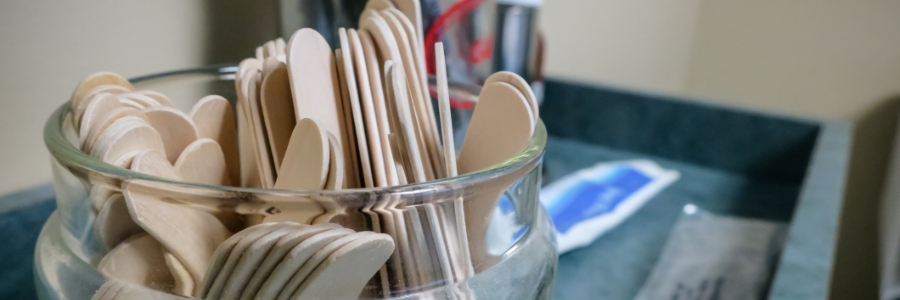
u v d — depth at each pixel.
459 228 0.19
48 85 0.33
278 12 0.40
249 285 0.17
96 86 0.23
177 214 0.18
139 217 0.17
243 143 0.25
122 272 0.19
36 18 0.32
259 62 0.25
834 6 0.95
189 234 0.18
